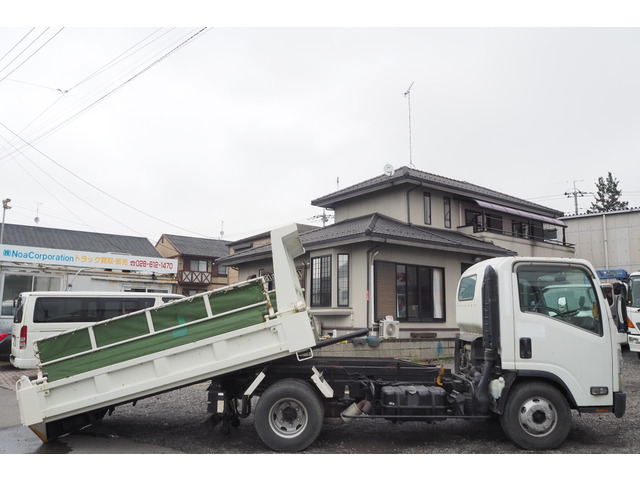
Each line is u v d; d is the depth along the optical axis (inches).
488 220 792.9
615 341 226.5
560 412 218.1
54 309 489.7
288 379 226.8
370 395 235.3
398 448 224.4
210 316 221.0
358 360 247.8
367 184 738.2
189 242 1605.6
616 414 219.6
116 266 851.4
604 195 1855.3
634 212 956.6
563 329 223.6
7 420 293.6
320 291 618.2
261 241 1244.5
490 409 227.9
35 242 1259.8
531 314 223.8
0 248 724.7
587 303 229.6
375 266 574.6
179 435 251.4
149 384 218.5
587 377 221.3
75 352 223.1
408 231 622.2
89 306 499.8
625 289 243.0
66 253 796.0
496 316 223.3
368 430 259.3
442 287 644.1
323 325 611.2
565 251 860.0
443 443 233.1
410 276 613.9
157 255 1454.2
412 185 679.7
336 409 230.7
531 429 217.6
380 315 567.8
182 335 220.2
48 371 221.9
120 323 223.5
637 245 948.6
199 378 218.8
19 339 476.7
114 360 220.2
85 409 220.4
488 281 226.2
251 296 222.7
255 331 218.8
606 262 973.2
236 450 223.1
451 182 777.6
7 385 422.3
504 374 223.5
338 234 603.8
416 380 243.1
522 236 813.2
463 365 271.9
